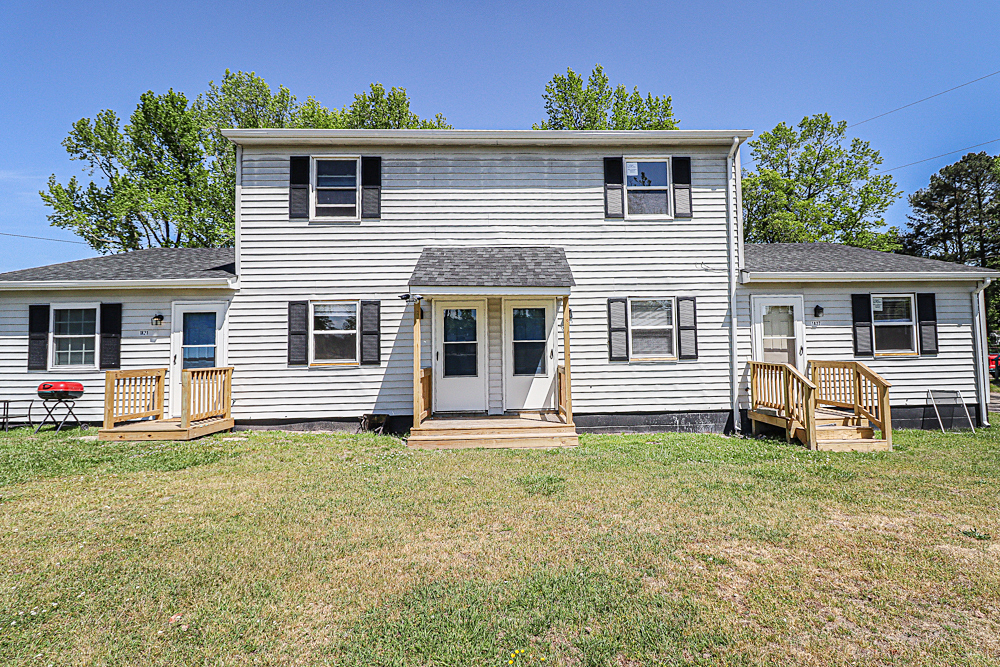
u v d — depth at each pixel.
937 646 2.80
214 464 7.05
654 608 3.17
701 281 10.27
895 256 11.70
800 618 3.07
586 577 3.57
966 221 32.88
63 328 9.98
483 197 10.28
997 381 23.61
